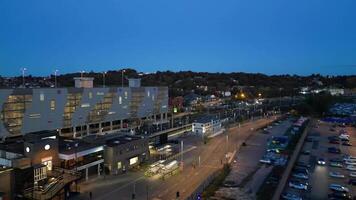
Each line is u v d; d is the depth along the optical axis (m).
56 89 109.69
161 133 123.94
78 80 129.25
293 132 145.38
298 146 116.00
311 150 118.00
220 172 83.38
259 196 66.81
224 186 73.75
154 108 157.75
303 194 72.75
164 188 70.75
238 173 84.38
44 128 106.12
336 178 85.00
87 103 121.81
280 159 97.19
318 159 102.62
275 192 69.31
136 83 157.75
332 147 122.81
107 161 79.12
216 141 127.06
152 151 102.94
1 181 54.91
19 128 98.75
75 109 117.19
